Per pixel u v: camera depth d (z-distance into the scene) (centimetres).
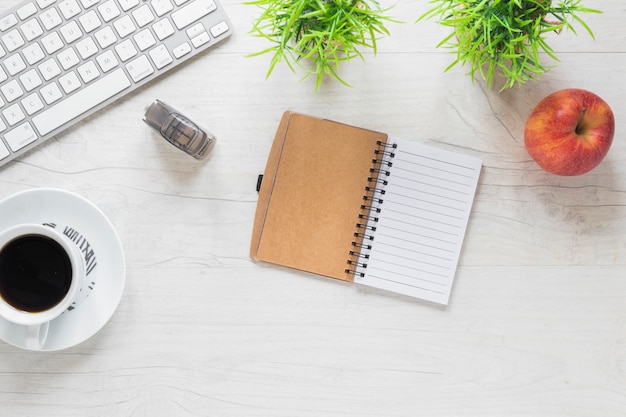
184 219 91
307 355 91
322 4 73
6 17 86
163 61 87
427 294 89
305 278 91
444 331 90
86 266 85
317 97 90
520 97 89
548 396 90
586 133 81
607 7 88
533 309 90
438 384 90
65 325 85
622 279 89
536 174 89
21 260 83
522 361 90
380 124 90
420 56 89
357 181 89
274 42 85
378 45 89
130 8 86
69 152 90
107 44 86
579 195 89
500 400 90
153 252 91
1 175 90
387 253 89
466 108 89
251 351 91
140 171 91
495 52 80
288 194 89
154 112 86
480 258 90
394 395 91
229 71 90
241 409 91
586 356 90
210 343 91
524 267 90
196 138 87
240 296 91
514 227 90
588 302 90
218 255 91
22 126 87
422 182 89
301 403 91
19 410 92
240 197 91
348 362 91
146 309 91
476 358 90
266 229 89
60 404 92
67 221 85
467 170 88
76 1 86
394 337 91
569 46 88
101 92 87
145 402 91
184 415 91
